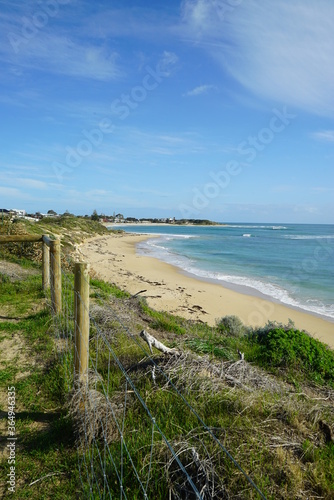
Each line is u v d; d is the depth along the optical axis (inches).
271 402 155.1
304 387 221.9
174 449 112.3
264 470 110.3
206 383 159.3
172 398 147.9
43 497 104.4
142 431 126.0
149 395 149.3
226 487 101.5
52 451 123.4
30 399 155.6
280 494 102.3
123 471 109.7
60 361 188.2
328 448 130.6
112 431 126.5
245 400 149.1
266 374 227.9
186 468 108.0
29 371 181.6
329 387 225.1
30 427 137.2
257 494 98.7
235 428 128.7
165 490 101.8
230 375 181.3
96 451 120.6
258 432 129.8
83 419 129.0
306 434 138.3
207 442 117.9
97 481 107.7
